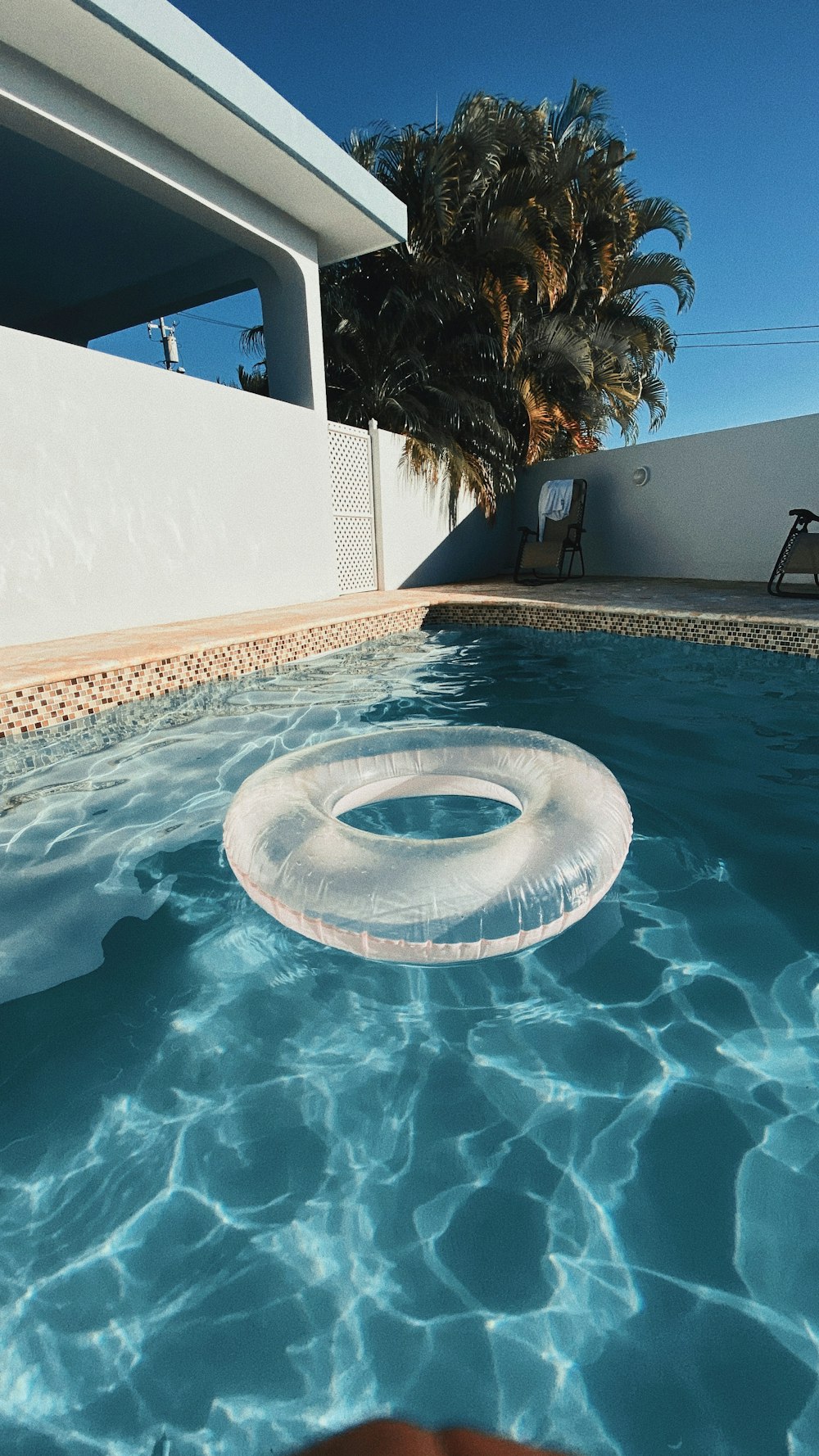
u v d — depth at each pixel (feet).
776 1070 5.61
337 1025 6.31
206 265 26.30
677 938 7.27
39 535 16.84
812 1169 4.80
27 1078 5.84
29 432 16.46
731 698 14.96
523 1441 3.48
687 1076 5.60
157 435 19.38
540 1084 5.59
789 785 10.78
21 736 12.49
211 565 21.30
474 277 35.53
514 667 18.44
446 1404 3.64
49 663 13.96
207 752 13.15
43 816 10.64
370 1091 5.61
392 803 10.67
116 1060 6.02
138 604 19.29
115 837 10.00
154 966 7.21
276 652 17.92
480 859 6.12
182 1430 3.57
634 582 29.07
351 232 24.26
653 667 17.57
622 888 8.20
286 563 24.06
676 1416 3.56
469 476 33.04
